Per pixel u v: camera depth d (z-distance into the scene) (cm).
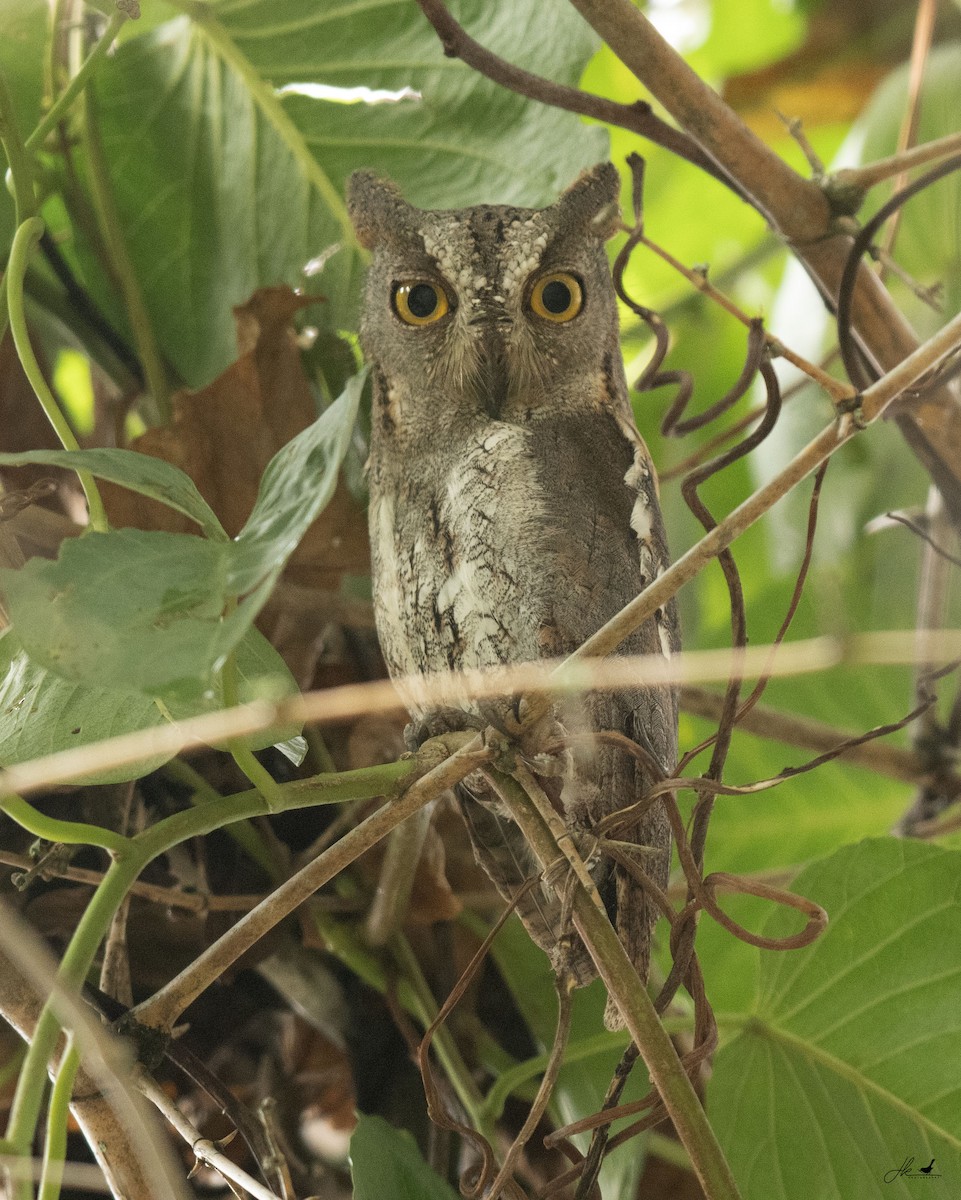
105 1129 416
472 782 423
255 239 429
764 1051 422
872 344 424
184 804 425
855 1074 421
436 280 427
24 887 420
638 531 423
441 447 425
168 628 413
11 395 427
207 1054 425
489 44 427
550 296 427
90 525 417
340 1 427
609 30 420
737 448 419
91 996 416
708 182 445
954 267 434
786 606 438
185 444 426
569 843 416
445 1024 425
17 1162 414
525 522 423
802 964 422
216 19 427
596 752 421
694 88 420
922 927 421
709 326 443
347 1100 428
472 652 423
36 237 419
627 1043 423
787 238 423
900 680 436
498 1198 416
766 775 435
